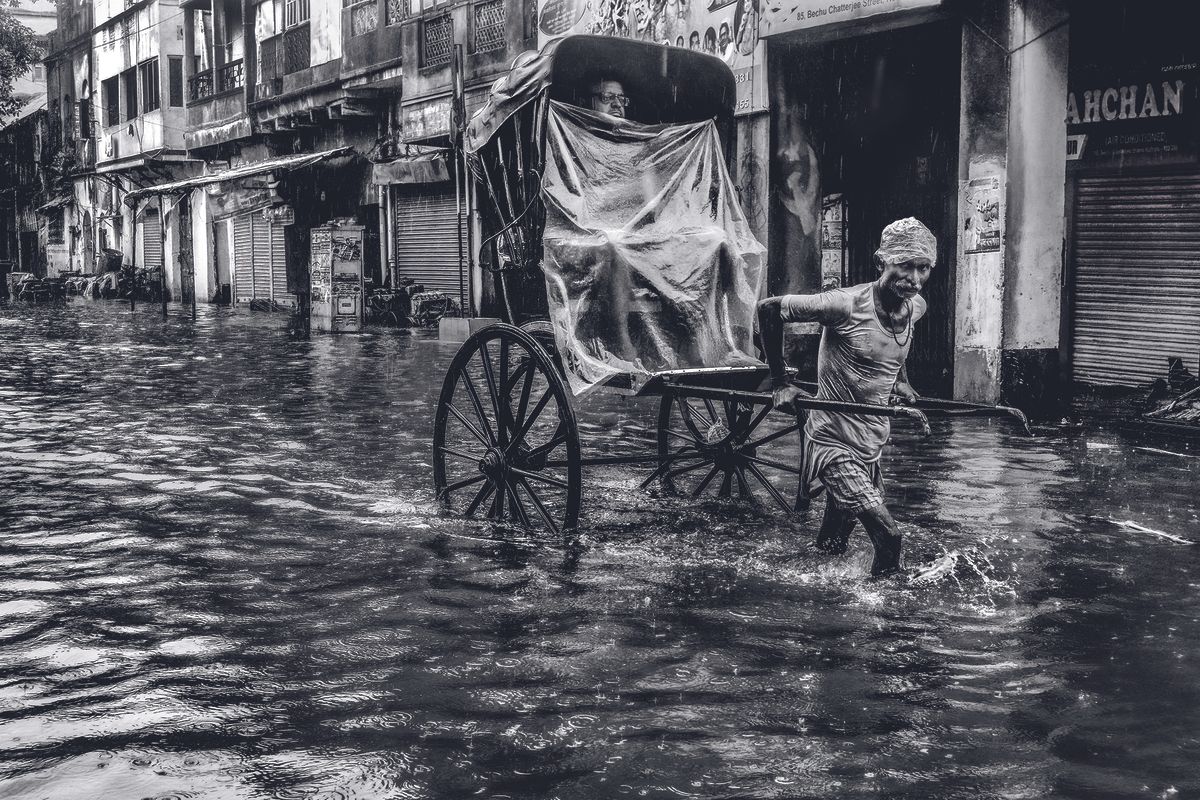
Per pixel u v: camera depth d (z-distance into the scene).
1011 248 11.12
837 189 14.59
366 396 12.50
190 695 3.88
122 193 43.34
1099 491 7.17
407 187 25.66
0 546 5.93
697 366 6.39
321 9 27.02
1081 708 3.70
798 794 3.12
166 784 3.19
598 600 4.91
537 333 6.66
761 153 13.70
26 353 18.42
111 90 43.94
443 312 23.92
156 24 37.78
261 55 30.48
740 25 13.75
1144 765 3.28
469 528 6.31
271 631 4.55
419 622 4.64
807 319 5.22
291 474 7.95
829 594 4.97
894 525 5.18
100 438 9.62
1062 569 5.36
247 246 34.44
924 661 4.14
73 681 4.02
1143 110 11.96
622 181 6.66
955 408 5.14
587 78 6.62
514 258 7.06
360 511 6.77
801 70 13.80
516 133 6.85
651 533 6.12
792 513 6.58
